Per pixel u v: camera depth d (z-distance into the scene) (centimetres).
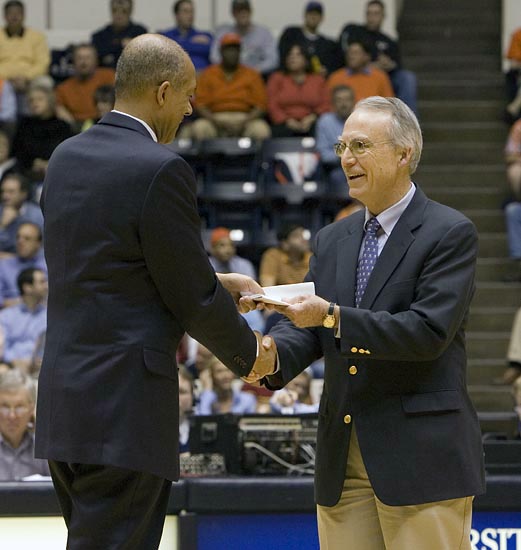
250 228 1814
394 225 596
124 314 536
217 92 1923
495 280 1784
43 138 1838
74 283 540
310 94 1931
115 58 2025
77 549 541
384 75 1930
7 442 886
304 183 1817
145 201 532
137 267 538
